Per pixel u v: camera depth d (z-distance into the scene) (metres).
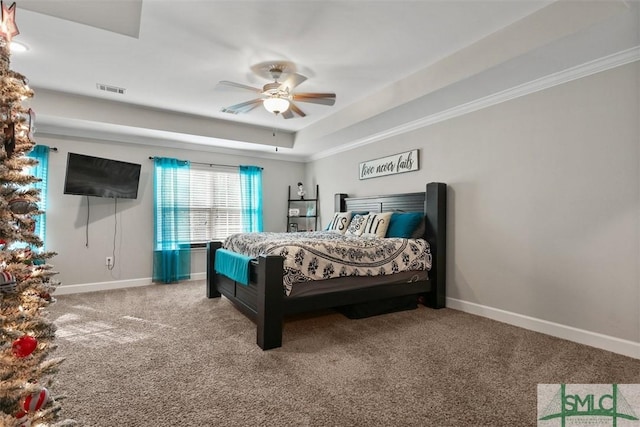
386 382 2.06
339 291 3.10
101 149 4.67
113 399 1.86
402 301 3.64
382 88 3.65
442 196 3.75
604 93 2.56
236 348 2.59
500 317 3.28
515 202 3.15
